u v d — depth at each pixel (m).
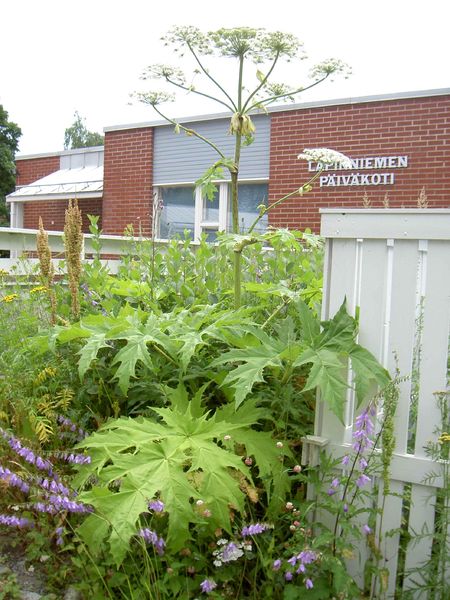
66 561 2.33
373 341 2.31
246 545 2.13
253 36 3.00
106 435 2.30
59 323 3.39
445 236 2.12
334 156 3.05
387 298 2.58
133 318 2.77
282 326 2.61
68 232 3.21
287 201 11.59
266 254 4.49
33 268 4.22
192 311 3.54
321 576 2.13
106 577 2.19
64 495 2.26
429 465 2.17
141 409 2.88
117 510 1.98
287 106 11.46
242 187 12.45
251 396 2.69
